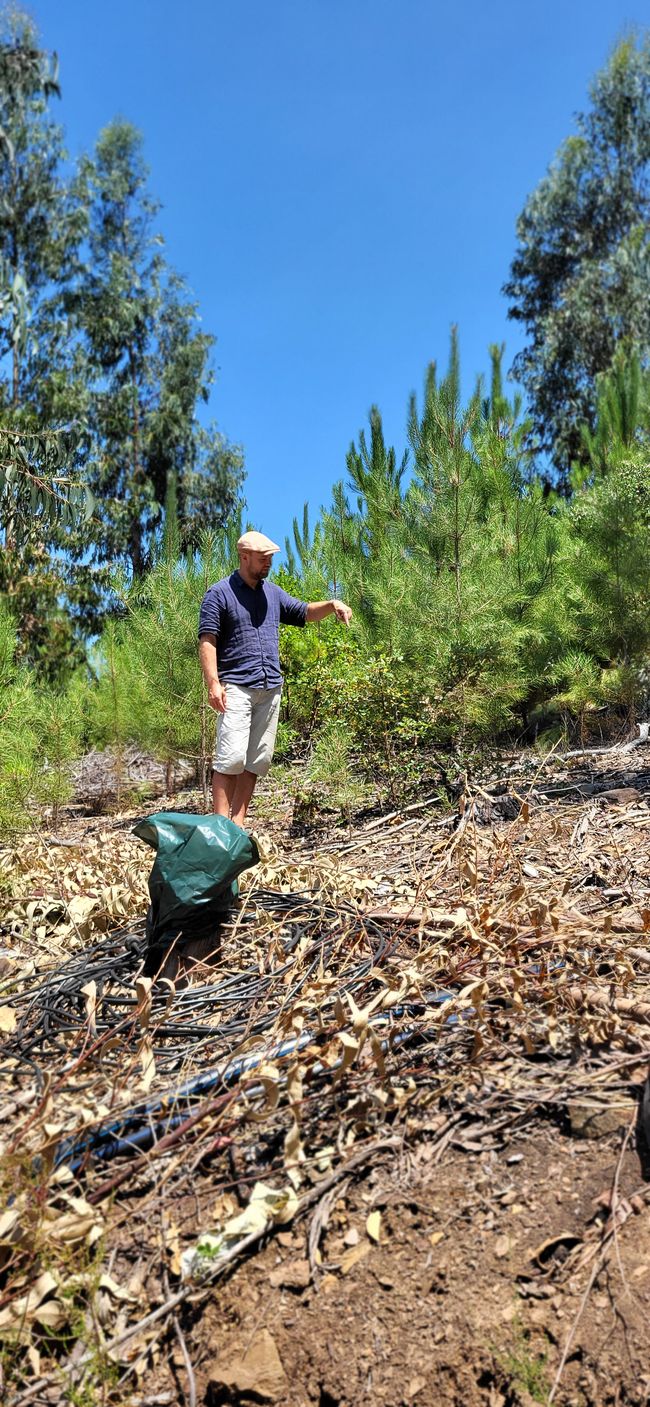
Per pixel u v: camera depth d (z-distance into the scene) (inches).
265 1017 107.0
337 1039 94.6
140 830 122.9
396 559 287.1
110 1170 86.0
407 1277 73.6
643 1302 68.5
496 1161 82.6
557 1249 74.0
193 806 276.4
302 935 129.1
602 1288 70.4
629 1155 80.0
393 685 221.9
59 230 829.2
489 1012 102.9
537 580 282.5
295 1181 81.4
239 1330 72.1
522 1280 72.1
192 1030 104.8
